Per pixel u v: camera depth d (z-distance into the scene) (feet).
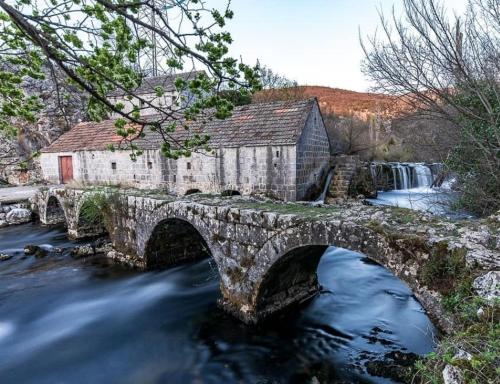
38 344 20.48
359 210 18.51
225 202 24.32
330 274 29.07
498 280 9.94
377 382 16.24
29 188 70.38
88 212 40.09
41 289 28.12
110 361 18.85
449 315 11.43
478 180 26.32
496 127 20.65
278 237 18.39
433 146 31.17
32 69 12.10
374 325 21.36
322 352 18.97
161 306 25.03
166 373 17.81
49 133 84.28
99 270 32.07
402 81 22.54
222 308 22.52
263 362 18.57
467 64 20.84
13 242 41.73
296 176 44.93
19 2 10.05
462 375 6.84
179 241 33.04
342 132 104.42
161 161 56.24
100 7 10.37
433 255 12.54
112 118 74.90
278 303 22.11
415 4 19.98
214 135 52.26
